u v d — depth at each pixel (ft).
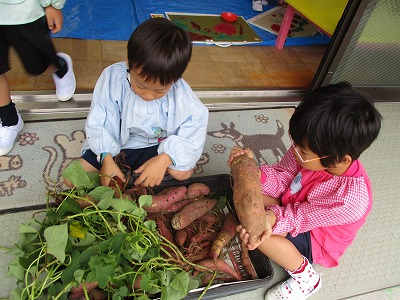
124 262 2.89
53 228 2.62
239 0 8.46
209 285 3.13
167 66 2.88
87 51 6.07
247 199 3.18
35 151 4.43
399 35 5.65
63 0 3.88
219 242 3.50
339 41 5.44
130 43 2.95
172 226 3.55
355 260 4.08
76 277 2.61
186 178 4.04
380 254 4.19
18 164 4.25
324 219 3.31
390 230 4.48
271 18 8.07
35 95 5.03
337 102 2.83
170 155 3.67
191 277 3.08
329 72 5.80
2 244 3.53
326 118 2.81
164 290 2.82
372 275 3.97
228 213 3.92
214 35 7.11
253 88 6.05
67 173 3.12
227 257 3.77
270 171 3.97
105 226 3.01
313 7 6.46
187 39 3.03
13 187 4.01
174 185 4.01
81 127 4.86
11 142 4.34
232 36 7.22
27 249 2.92
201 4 8.00
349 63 5.82
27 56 4.05
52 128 4.77
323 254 3.64
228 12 7.81
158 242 3.09
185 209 3.63
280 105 5.97
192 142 3.75
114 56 6.09
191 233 3.67
